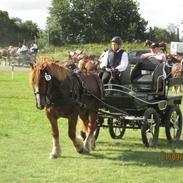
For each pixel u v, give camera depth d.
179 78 12.59
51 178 8.35
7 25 105.62
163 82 11.74
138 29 85.06
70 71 9.90
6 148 10.70
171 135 12.52
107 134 12.83
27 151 10.43
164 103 11.68
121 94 11.12
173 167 9.27
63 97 9.48
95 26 84.25
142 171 8.91
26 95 22.97
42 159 9.72
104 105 10.98
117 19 85.12
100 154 10.31
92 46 63.00
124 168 9.12
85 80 10.43
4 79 32.81
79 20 83.69
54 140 9.88
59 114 9.73
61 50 64.38
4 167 9.05
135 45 58.62
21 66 47.88
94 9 83.94
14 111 17.02
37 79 9.12
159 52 12.18
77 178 8.36
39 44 81.38
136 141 11.95
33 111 17.11
